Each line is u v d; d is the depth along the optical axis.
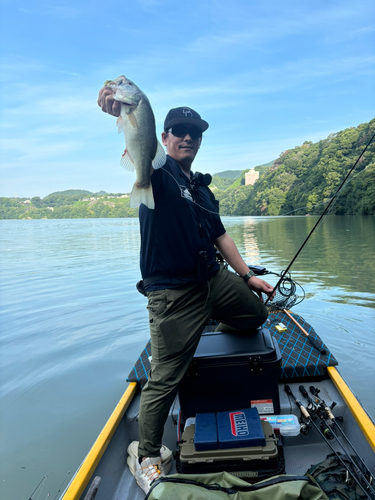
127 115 1.44
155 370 1.83
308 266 9.16
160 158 1.52
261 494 1.46
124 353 4.24
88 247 17.75
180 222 1.80
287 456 2.00
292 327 2.96
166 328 1.81
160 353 1.82
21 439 2.76
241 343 2.08
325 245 13.48
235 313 2.11
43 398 3.35
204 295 1.88
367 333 4.32
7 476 2.40
